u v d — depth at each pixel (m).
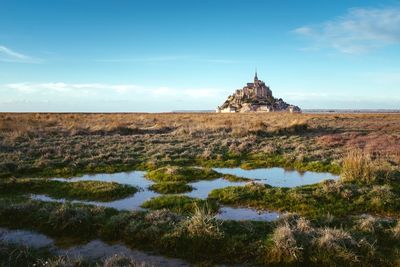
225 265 9.43
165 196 14.87
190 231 10.56
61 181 18.03
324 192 14.80
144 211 12.58
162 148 27.45
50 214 12.06
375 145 29.03
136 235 10.84
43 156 23.56
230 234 10.66
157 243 10.49
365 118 80.12
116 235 11.14
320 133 39.31
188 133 37.88
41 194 15.84
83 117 72.06
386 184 15.48
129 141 32.09
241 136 35.88
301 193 14.73
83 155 24.59
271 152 26.47
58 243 10.77
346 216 12.81
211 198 14.95
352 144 29.97
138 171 21.39
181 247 10.25
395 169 17.92
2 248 9.48
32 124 44.56
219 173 19.95
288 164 23.05
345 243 9.76
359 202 13.87
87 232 11.45
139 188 17.05
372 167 16.97
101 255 9.94
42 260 9.12
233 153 26.09
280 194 14.77
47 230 11.62
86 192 15.74
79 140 31.58
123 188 16.25
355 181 16.45
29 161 22.45
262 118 72.94
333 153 25.55
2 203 13.24
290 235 9.88
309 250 9.62
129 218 11.87
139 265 8.78
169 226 11.05
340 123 56.72
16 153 24.30
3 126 37.72
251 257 9.75
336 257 9.34
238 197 14.73
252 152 26.69
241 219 12.63
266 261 9.52
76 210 12.20
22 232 11.55
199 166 22.95
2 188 16.20
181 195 15.30
